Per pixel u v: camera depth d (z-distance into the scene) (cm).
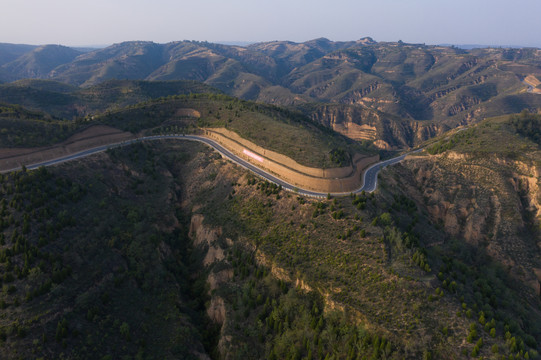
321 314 7844
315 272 8606
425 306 7125
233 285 9462
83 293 8212
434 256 9444
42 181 10756
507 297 9038
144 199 13075
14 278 7762
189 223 12838
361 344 6694
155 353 7669
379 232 9300
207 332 8831
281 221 10694
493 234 11906
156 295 9281
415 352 6319
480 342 6219
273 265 9325
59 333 7069
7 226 8888
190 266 11081
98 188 12112
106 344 7456
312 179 12556
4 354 6388
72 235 9600
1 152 11919
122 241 10456
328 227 9900
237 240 10550
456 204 13188
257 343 7938
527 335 7212
